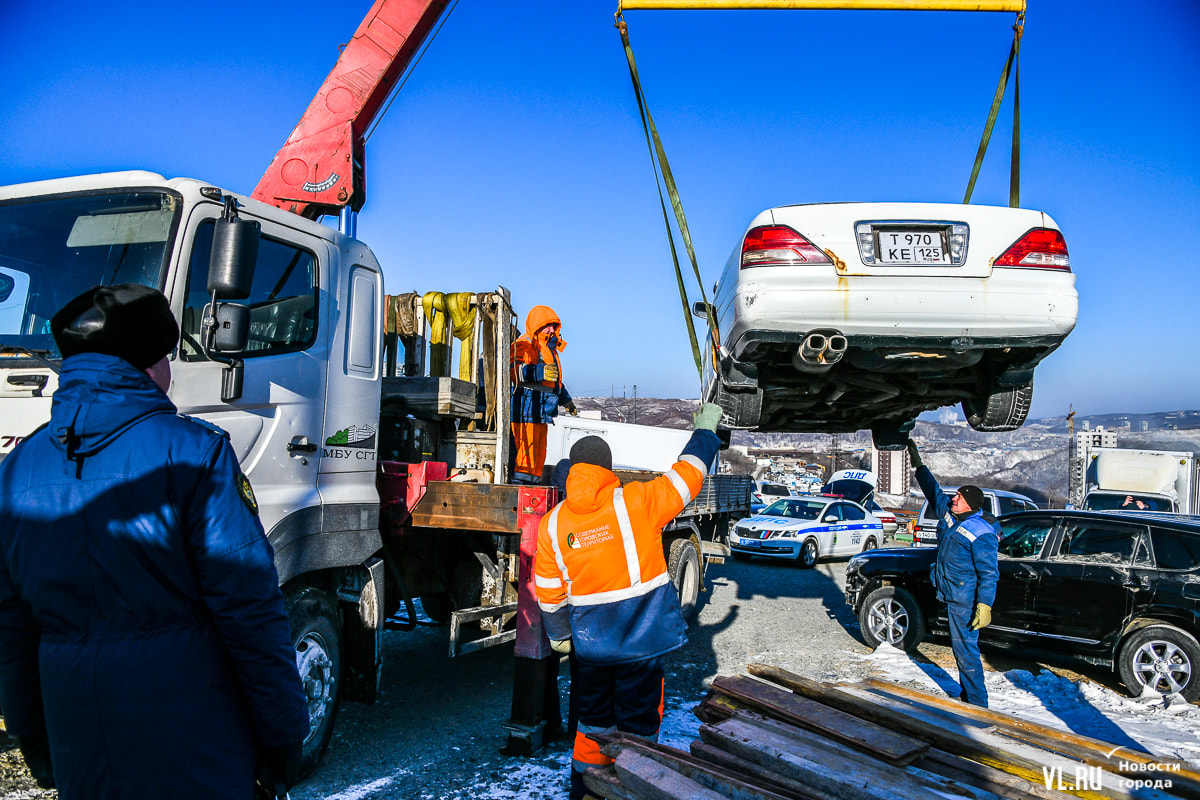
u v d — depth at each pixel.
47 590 1.66
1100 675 7.17
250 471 3.52
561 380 5.74
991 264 3.76
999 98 4.64
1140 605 6.36
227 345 3.12
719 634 8.12
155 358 1.85
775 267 3.79
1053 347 3.93
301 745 1.86
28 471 1.73
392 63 5.46
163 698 1.64
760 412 4.59
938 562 5.56
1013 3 4.38
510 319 5.56
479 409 5.72
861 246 3.78
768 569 14.84
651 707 3.18
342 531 4.06
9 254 3.38
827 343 3.71
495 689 5.74
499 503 4.42
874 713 3.07
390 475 4.63
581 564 3.15
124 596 1.65
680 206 4.05
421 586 5.34
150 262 3.18
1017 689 6.32
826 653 7.48
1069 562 6.87
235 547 1.74
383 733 4.67
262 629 1.75
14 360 3.03
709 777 2.51
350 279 4.27
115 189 3.34
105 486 1.66
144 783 1.63
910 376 4.53
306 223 3.94
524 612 4.36
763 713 3.13
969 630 5.33
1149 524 6.64
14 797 3.42
